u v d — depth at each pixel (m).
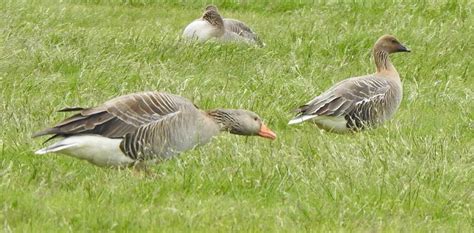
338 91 16.23
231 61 20.77
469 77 21.06
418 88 19.41
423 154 14.26
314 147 14.54
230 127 13.98
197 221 11.49
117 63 19.52
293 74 19.95
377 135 15.82
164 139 13.02
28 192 12.16
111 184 12.37
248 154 13.89
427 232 11.71
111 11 26.34
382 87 16.58
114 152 12.71
